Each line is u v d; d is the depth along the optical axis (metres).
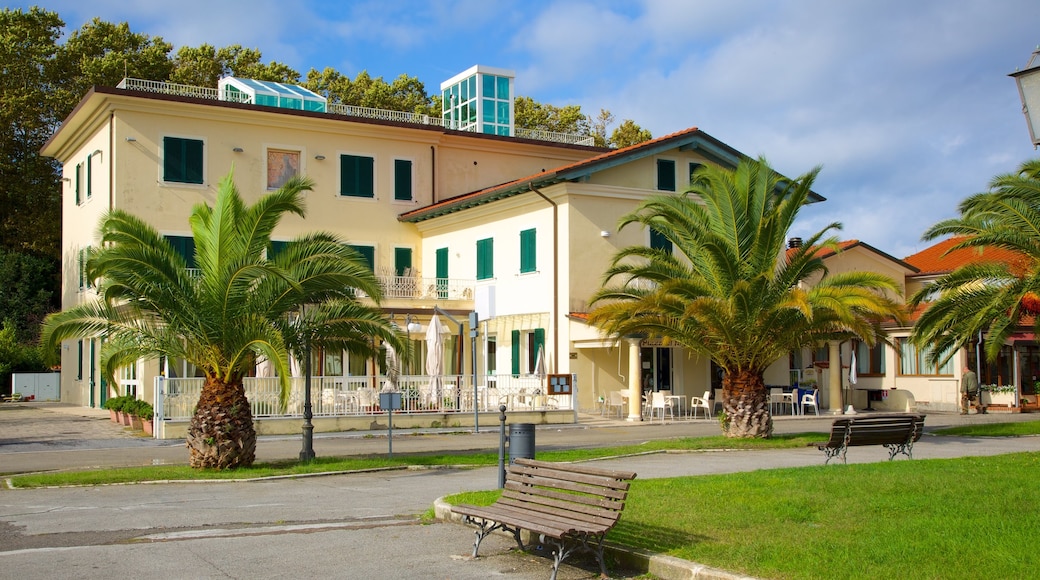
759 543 8.88
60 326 17.38
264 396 25.64
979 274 23.17
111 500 13.83
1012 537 8.59
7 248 54.69
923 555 8.12
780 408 33.28
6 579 8.68
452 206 35.75
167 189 34.16
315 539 10.38
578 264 31.80
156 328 17.61
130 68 49.69
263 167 35.84
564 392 22.80
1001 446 19.12
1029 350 35.16
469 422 27.72
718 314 20.55
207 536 10.68
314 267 17.59
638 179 33.31
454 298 36.03
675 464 17.05
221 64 55.00
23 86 49.06
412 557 9.42
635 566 8.69
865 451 18.72
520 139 41.09
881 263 37.72
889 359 36.09
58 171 52.31
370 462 18.03
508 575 8.70
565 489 9.27
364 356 18.78
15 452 21.84
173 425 24.62
